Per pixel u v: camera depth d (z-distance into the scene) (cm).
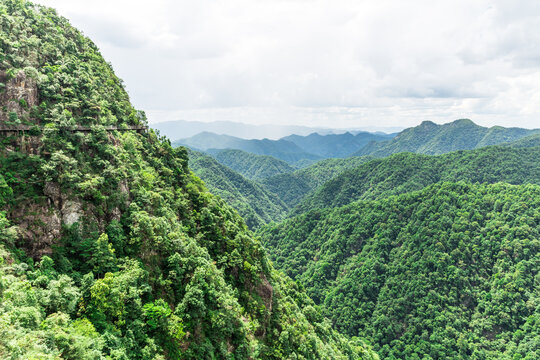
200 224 7362
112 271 4672
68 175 4900
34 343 2994
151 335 4506
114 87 8006
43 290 3809
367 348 12938
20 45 5716
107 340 3809
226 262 7038
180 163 8875
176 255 5450
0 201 4356
